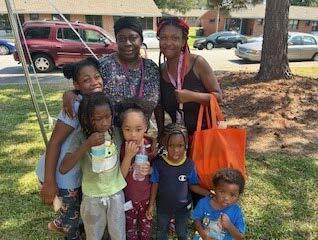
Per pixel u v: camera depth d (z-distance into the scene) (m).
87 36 11.98
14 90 8.45
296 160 4.56
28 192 3.71
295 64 14.23
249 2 17.48
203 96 2.50
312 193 3.74
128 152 2.32
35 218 3.27
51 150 2.26
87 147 2.14
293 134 5.54
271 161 4.51
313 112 6.47
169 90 2.62
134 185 2.50
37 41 11.62
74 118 2.24
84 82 2.28
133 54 2.45
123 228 2.47
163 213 2.62
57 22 11.82
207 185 2.52
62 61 11.86
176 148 2.41
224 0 16.56
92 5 27.06
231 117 6.29
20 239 3.01
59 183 2.38
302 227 3.17
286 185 3.90
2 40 17.48
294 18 40.62
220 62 14.91
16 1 24.73
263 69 8.60
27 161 4.47
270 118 6.18
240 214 2.39
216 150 2.48
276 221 3.25
